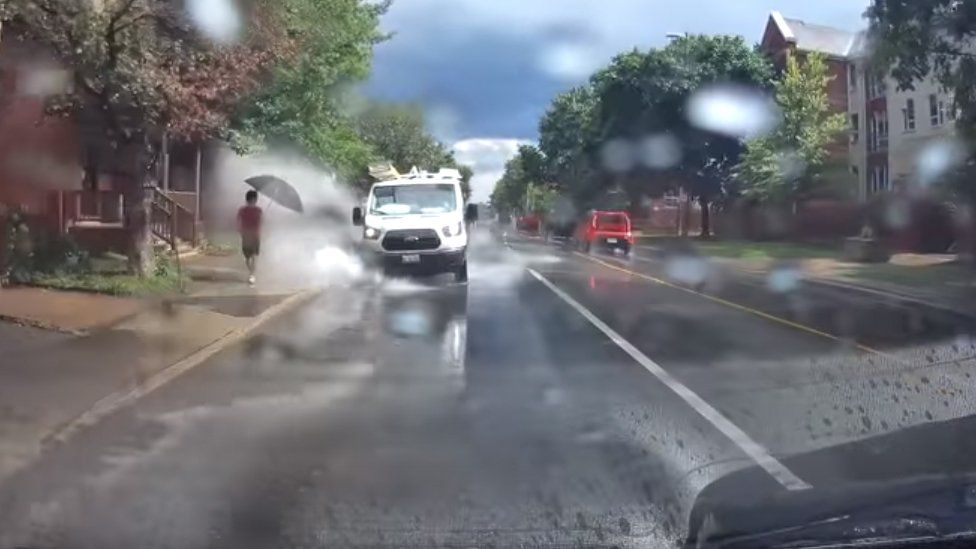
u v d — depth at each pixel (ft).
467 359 37.93
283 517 19.08
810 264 98.78
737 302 60.85
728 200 160.25
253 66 55.01
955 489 17.16
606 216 122.11
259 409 28.89
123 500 20.17
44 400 28.94
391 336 44.16
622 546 17.30
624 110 163.32
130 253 57.26
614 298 62.23
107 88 50.70
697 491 20.27
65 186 64.85
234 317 48.62
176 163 95.45
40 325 41.45
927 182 97.55
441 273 74.74
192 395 30.83
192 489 20.94
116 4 49.16
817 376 34.37
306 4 69.77
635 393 31.22
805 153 127.44
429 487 21.01
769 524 16.53
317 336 44.06
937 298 65.31
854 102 139.74
